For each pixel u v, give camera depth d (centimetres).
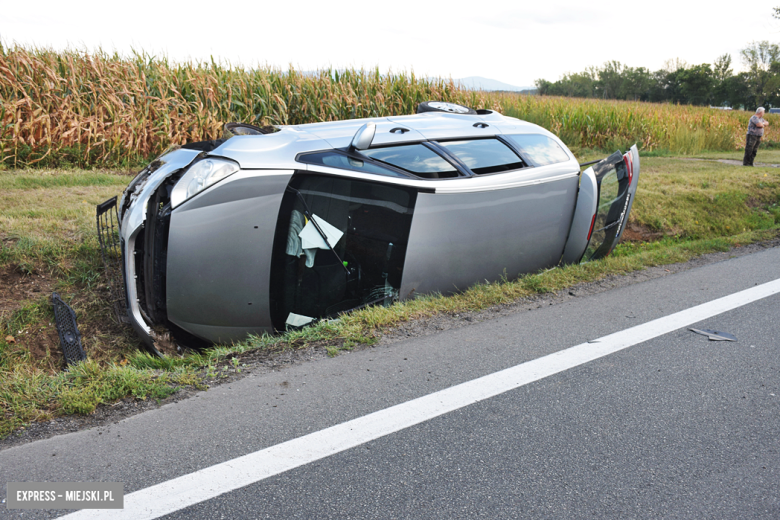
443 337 327
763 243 598
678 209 780
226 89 1075
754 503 187
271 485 189
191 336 370
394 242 386
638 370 286
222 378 271
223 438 217
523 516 177
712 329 344
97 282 452
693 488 194
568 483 195
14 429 220
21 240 474
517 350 308
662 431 230
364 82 1291
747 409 250
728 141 1998
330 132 406
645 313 371
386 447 214
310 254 364
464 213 410
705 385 271
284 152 361
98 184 746
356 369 283
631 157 504
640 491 192
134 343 405
